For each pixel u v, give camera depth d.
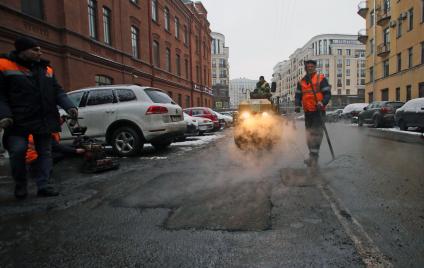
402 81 25.19
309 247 2.24
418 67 22.53
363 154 6.58
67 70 12.33
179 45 28.73
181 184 4.19
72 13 12.66
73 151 5.15
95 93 7.55
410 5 23.69
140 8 19.78
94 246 2.37
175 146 9.26
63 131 7.43
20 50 3.59
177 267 2.03
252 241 2.36
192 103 32.88
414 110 12.80
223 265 2.04
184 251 2.24
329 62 93.75
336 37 94.88
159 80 23.16
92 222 2.86
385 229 2.53
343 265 1.99
